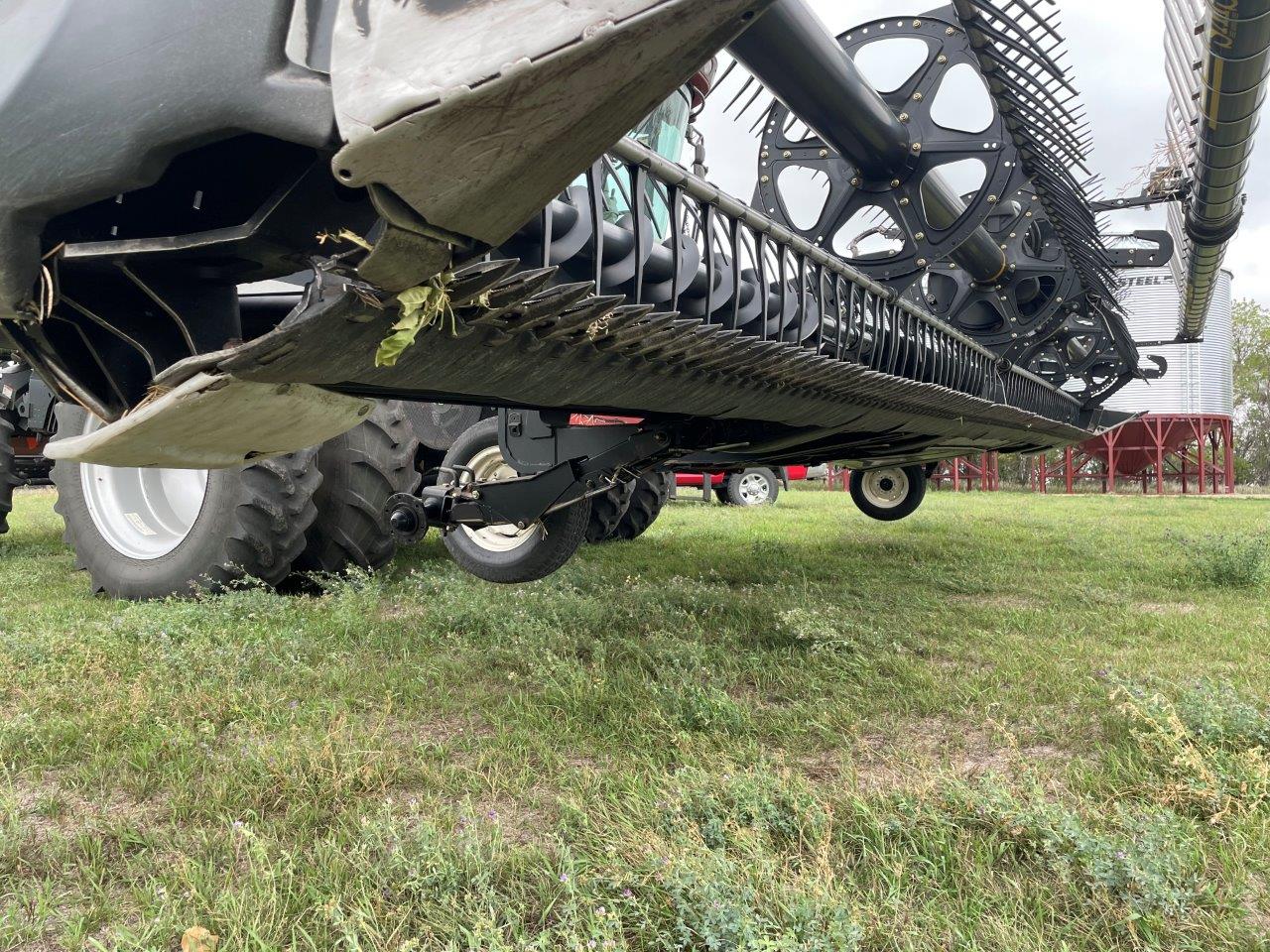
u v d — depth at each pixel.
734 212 3.02
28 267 1.70
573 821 2.13
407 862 1.83
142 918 1.73
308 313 1.59
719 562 6.93
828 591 5.56
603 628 4.20
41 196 1.60
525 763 2.54
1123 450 30.27
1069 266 6.52
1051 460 36.19
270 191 1.73
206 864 1.96
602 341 2.19
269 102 1.42
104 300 1.95
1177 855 1.87
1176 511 15.69
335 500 5.05
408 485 5.37
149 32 1.49
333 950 1.63
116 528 5.11
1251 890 1.86
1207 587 5.92
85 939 1.70
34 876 1.95
